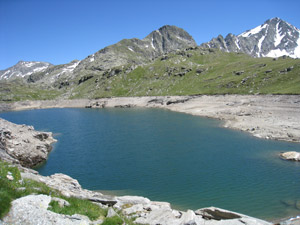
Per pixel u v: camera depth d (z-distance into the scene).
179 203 32.97
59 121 121.81
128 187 38.84
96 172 46.25
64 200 16.06
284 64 163.25
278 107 100.62
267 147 57.78
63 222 12.76
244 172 42.62
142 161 51.19
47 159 55.78
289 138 63.75
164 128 87.88
